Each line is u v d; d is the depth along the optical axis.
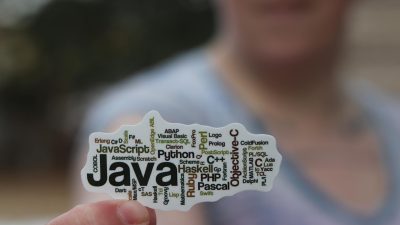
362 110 1.99
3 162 12.83
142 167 1.17
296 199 1.66
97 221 1.04
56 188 10.34
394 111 2.06
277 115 1.81
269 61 1.81
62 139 12.98
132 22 11.77
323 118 1.86
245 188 1.19
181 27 11.71
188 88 1.75
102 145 1.17
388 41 3.39
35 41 12.01
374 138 1.90
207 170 1.18
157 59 11.68
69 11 11.77
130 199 1.17
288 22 1.82
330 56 1.92
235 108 1.77
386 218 1.71
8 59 11.93
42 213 7.70
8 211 7.84
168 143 1.18
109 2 11.71
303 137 1.79
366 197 1.73
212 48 2.09
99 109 1.77
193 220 1.56
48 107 12.91
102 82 12.06
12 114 12.86
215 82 1.81
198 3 11.30
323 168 1.74
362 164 1.80
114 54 11.88
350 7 2.07
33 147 13.00
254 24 1.82
